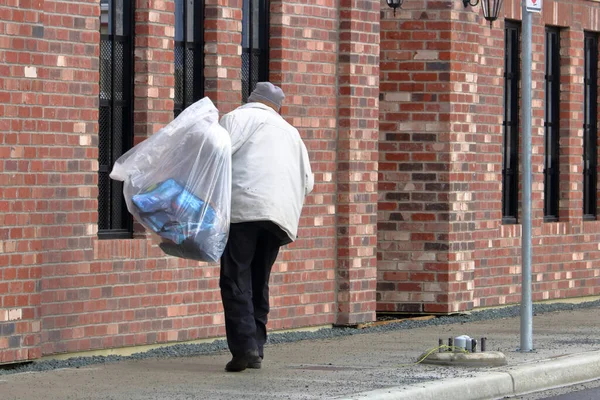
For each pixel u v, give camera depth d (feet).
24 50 61.46
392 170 89.04
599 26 106.73
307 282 79.51
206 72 73.82
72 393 55.11
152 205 58.23
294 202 61.11
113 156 68.95
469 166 90.33
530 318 70.13
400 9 88.53
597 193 108.06
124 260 67.62
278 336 76.79
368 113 82.43
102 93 68.33
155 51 69.51
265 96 61.87
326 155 80.59
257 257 62.75
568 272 104.01
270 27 77.97
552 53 103.76
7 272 60.90
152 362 65.10
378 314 89.86
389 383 58.34
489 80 93.76
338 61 81.41
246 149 60.23
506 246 96.12
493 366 64.13
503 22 95.35
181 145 58.80
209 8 73.67
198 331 72.13
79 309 65.41
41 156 62.80
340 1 81.30
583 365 67.05
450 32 88.07
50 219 63.77
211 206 58.75
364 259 82.58
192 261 71.51
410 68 88.63
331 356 68.39
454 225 88.84
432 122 88.48
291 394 55.16
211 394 55.06
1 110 60.44
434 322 86.63
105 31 68.44
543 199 101.45
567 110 104.12
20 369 61.82
